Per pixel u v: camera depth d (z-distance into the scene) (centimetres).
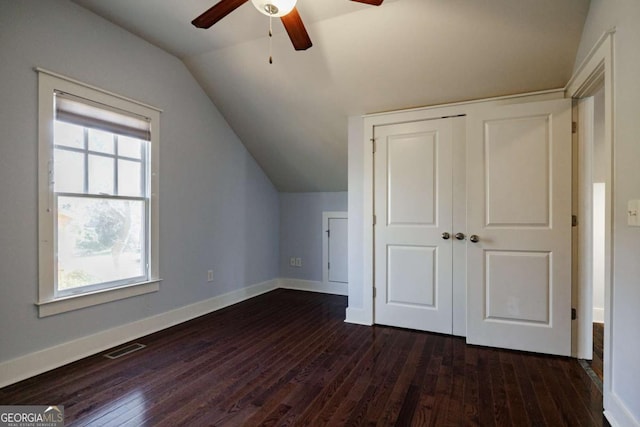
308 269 475
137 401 193
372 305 330
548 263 259
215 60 324
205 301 365
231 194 403
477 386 211
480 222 276
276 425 172
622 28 167
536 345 262
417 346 276
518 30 239
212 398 197
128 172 286
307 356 256
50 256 232
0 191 208
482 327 276
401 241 319
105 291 264
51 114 231
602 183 333
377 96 314
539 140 259
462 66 271
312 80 316
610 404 176
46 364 229
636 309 154
